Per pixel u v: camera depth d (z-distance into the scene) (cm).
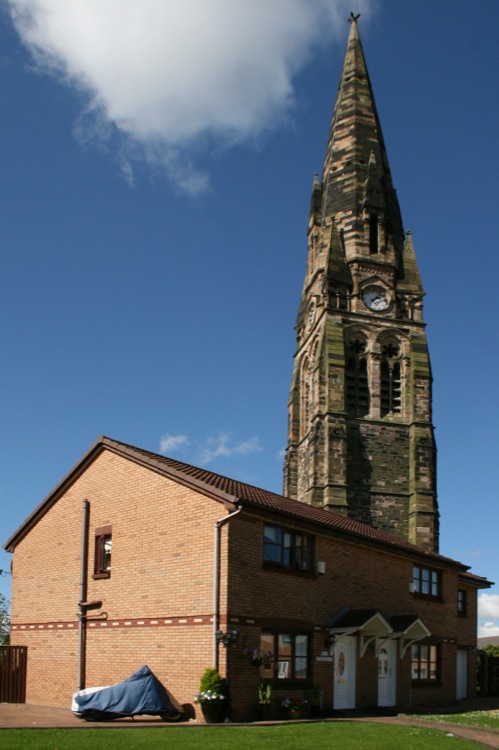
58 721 2292
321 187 7356
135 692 2373
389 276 6581
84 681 2864
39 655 3098
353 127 7181
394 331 6400
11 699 3102
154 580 2717
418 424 6069
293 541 2841
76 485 3144
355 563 3120
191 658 2517
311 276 6969
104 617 2861
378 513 5825
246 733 2016
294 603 2752
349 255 6612
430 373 6238
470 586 4622
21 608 3262
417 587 3550
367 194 6806
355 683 2972
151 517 2795
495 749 1875
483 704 3712
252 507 2592
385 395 6241
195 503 2656
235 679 2455
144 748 1708
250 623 2548
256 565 2623
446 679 3612
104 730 2017
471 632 4569
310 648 2797
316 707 2723
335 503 5659
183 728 2116
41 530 3266
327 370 6041
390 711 2984
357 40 7662
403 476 5969
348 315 6350
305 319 6956
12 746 1677
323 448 5872
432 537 5769
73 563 3055
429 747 1864
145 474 2861
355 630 2831
